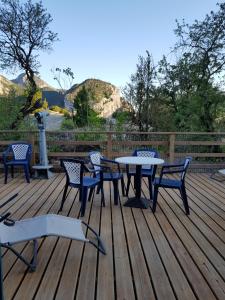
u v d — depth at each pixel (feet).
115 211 12.48
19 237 7.45
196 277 7.32
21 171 20.99
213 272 7.56
